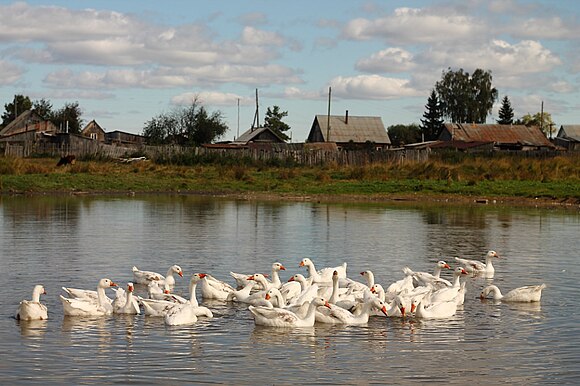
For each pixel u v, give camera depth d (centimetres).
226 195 5269
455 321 1719
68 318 1683
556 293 2031
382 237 3081
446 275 2294
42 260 2403
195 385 1253
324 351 1462
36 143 8494
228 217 3803
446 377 1312
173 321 1634
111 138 10831
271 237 3034
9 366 1335
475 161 7119
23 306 1641
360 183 5766
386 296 1905
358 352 1459
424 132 13325
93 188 5450
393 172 6325
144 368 1336
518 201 4938
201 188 5581
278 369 1345
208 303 1889
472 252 2716
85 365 1347
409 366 1372
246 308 1833
